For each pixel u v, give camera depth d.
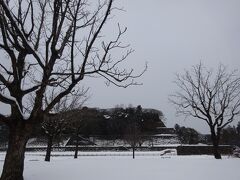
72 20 15.14
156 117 113.19
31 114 15.09
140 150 89.12
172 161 27.05
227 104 36.78
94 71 15.54
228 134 83.44
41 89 15.16
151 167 21.55
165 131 110.88
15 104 14.87
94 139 103.56
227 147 60.38
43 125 34.88
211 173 18.91
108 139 104.12
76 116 38.81
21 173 14.99
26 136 15.11
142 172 19.08
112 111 110.19
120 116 107.94
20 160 14.98
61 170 19.80
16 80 15.35
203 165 23.19
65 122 36.19
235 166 22.53
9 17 14.20
